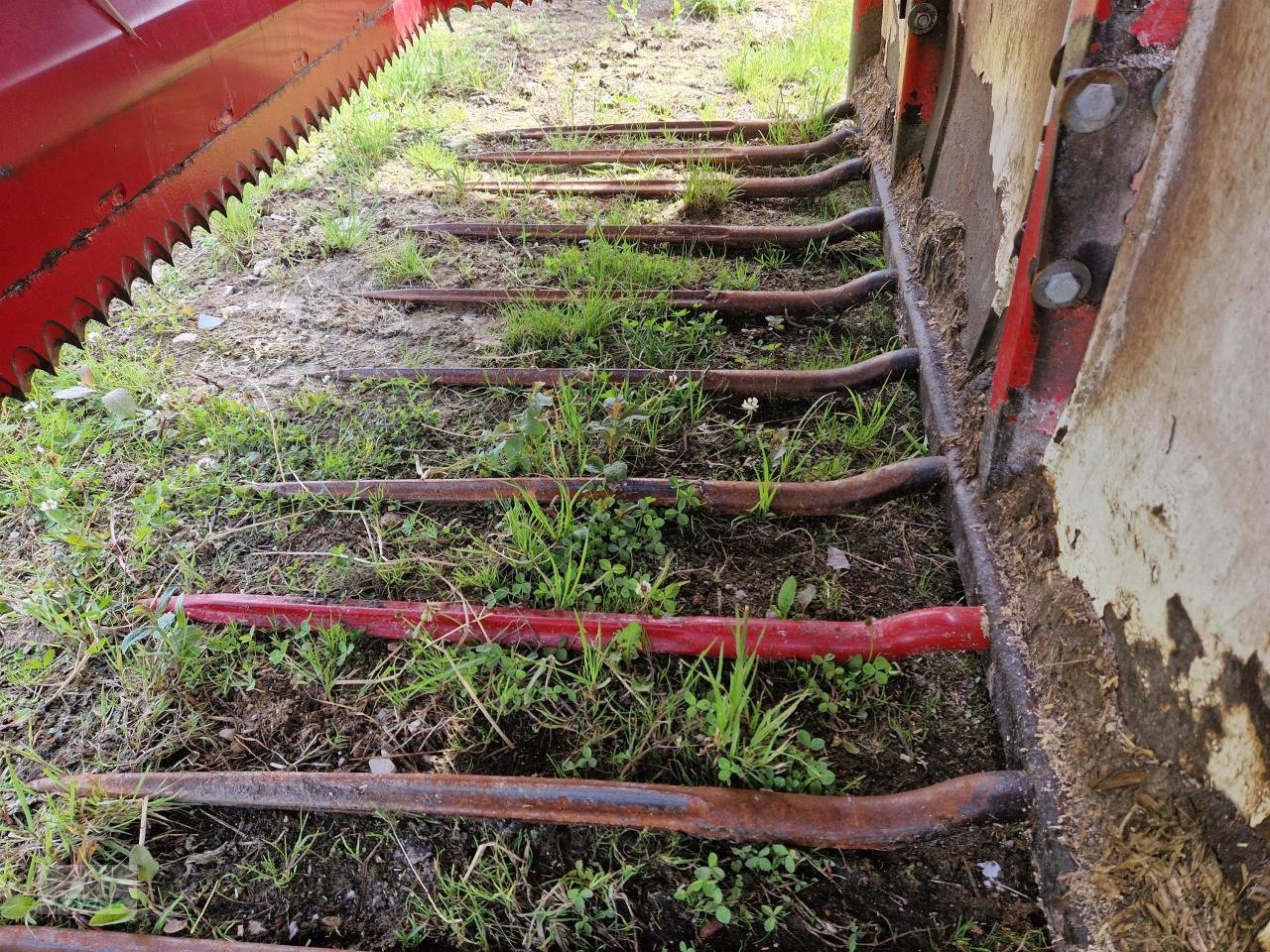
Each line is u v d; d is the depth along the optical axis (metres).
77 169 1.57
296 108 2.39
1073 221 1.75
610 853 1.86
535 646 2.27
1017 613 2.07
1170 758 1.55
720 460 2.81
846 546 2.51
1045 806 1.75
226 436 2.95
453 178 4.50
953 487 2.47
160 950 1.70
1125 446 1.70
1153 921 1.48
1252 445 1.31
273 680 2.24
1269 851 1.31
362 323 3.53
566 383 3.09
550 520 2.59
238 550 2.58
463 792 1.90
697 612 2.34
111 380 3.19
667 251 3.87
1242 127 1.34
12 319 1.45
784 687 2.17
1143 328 1.64
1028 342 1.97
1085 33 1.58
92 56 1.61
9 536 2.66
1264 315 1.28
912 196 3.60
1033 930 1.70
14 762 2.09
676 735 2.05
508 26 6.46
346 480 2.76
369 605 2.35
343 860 1.88
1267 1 1.28
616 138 4.89
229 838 1.93
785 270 3.73
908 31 3.34
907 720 2.08
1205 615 1.44
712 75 5.65
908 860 1.82
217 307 3.65
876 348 3.23
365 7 2.98
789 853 1.81
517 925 1.77
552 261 3.70
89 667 2.30
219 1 2.02
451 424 3.00
